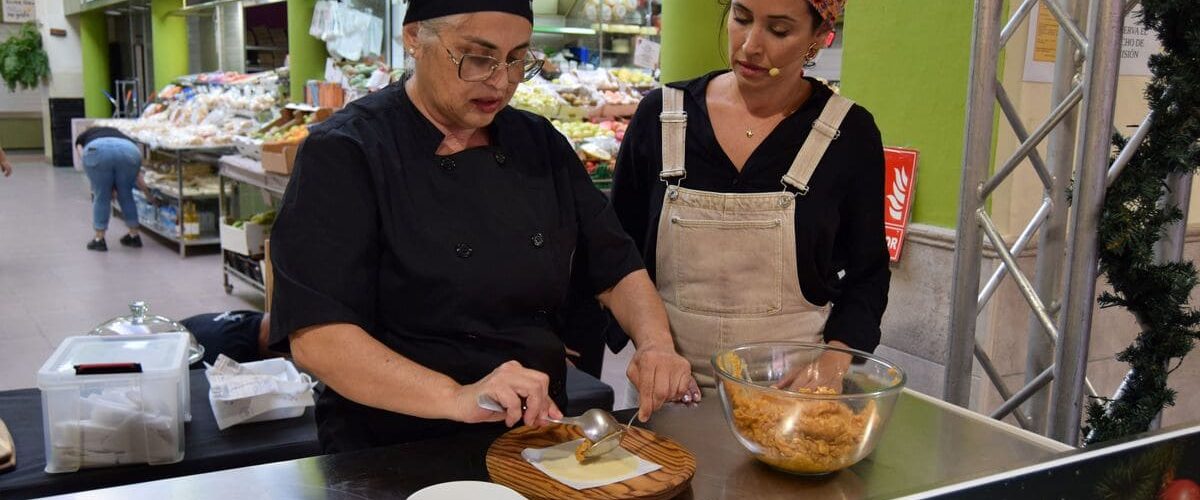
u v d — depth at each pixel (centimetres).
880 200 181
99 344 212
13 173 1319
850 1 312
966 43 271
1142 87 292
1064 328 198
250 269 582
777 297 182
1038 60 269
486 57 123
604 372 459
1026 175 276
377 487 113
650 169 193
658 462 119
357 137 128
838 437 114
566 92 587
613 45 679
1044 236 244
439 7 122
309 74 769
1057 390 202
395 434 140
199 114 850
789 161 179
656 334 148
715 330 185
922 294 291
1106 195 191
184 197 728
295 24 757
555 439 126
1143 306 197
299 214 124
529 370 119
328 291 123
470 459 123
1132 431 196
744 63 169
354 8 729
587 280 163
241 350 314
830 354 135
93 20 1411
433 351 134
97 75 1430
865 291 182
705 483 117
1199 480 101
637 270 158
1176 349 197
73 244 779
